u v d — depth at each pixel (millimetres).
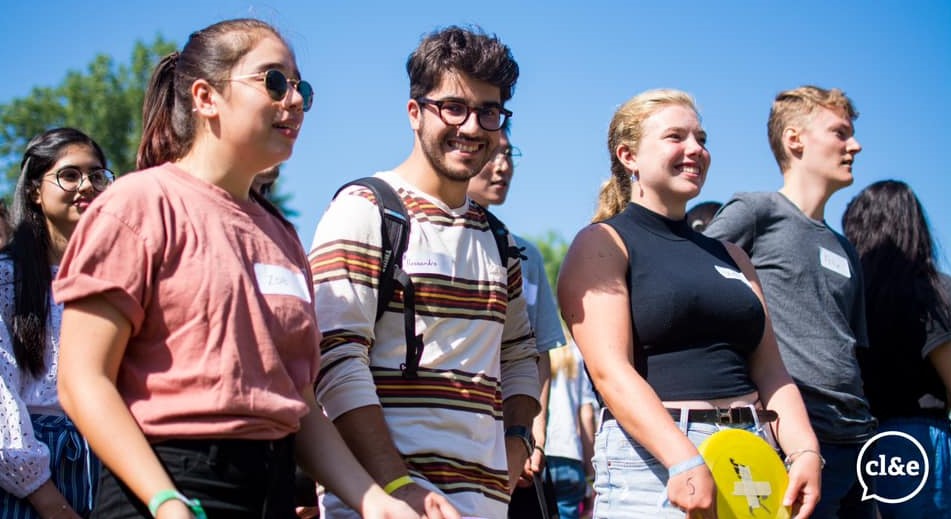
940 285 5082
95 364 2316
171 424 2352
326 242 3139
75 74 33312
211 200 2557
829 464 4270
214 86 2623
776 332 4395
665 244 3734
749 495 3344
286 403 2463
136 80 33906
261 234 2623
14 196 3629
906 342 5043
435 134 3297
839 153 4691
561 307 3703
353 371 2980
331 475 2656
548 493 4484
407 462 3041
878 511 4602
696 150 3779
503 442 3316
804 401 4285
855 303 4629
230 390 2369
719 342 3609
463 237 3314
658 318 3564
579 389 6543
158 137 2752
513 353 3643
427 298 3162
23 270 3434
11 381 3307
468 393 3172
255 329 2461
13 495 3236
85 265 2344
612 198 4258
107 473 2422
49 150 3631
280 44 2725
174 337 2389
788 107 4824
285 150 2678
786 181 4852
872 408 5102
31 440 3248
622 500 3512
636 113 3914
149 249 2391
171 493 2229
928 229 5184
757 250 4543
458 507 3045
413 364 3107
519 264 3592
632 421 3357
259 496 2406
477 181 5074
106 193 2455
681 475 3234
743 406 3555
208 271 2430
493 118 3352
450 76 3299
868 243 5230
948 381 5004
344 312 3043
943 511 4957
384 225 3158
